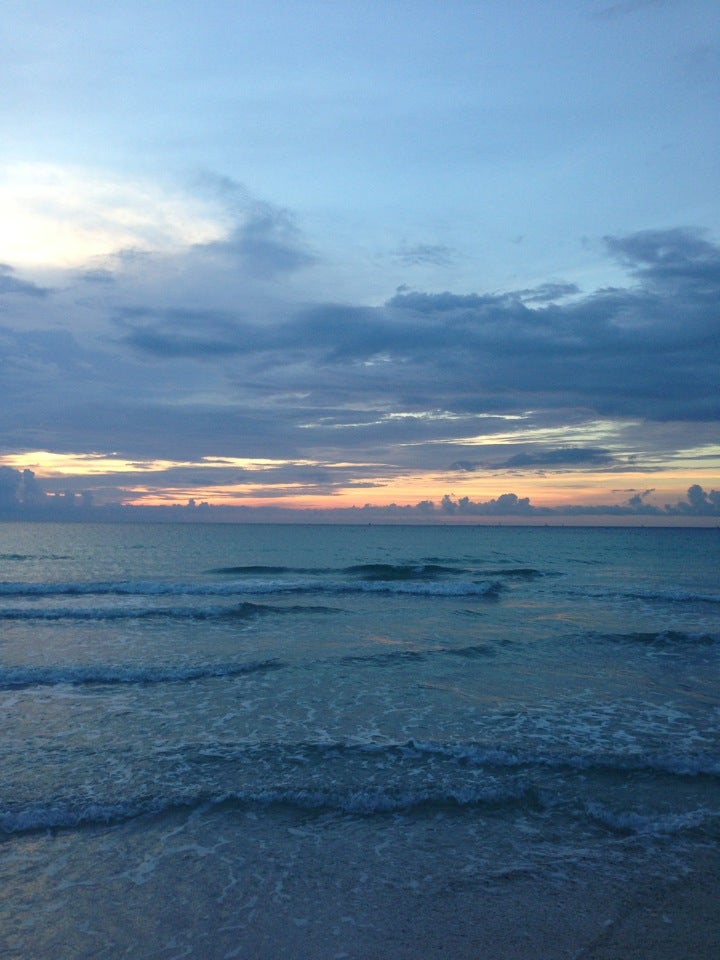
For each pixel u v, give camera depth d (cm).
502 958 494
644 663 1429
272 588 2653
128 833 676
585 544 7750
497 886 587
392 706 1101
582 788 780
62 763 846
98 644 1579
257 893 575
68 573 3553
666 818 709
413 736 951
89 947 503
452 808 732
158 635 1700
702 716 1059
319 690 1196
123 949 501
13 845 650
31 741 928
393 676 1298
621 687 1233
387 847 654
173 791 762
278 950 501
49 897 566
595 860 631
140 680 1257
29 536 8300
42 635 1689
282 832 681
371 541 7550
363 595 2569
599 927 531
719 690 1217
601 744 920
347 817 714
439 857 635
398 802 738
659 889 584
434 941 512
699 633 1712
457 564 4453
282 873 607
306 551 5569
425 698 1148
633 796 760
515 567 4241
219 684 1233
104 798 740
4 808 711
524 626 1892
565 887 586
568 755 871
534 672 1341
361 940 512
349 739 936
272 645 1580
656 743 926
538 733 966
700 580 3478
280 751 887
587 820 709
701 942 513
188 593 2584
